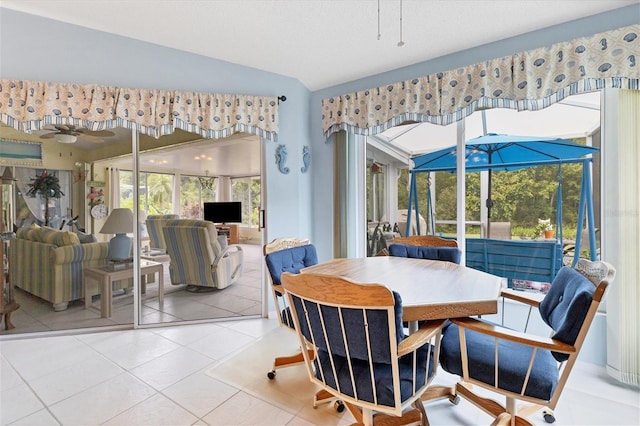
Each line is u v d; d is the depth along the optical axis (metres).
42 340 2.66
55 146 2.87
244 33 2.61
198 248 3.66
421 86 2.78
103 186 2.97
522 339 1.26
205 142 3.38
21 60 2.50
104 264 3.02
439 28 2.45
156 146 3.13
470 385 1.92
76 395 1.88
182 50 2.93
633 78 2.02
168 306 3.44
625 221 2.05
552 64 2.26
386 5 2.20
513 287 2.70
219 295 3.80
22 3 2.36
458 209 2.89
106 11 2.40
